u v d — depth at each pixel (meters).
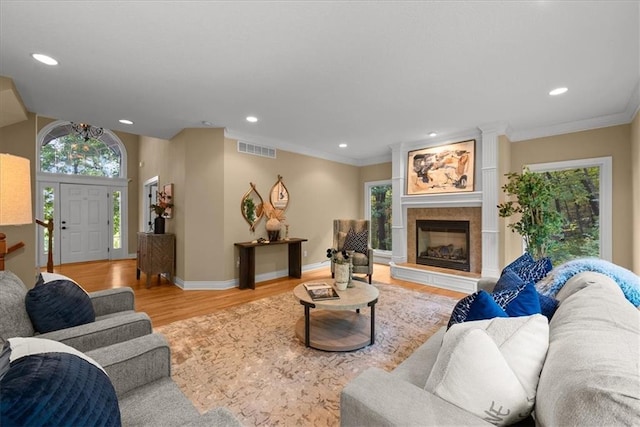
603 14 1.75
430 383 0.95
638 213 3.11
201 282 4.20
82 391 0.73
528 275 2.12
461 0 1.65
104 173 6.96
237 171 4.40
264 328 2.79
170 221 4.70
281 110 3.40
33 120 3.34
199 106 3.28
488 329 0.97
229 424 0.83
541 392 0.80
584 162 3.69
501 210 3.49
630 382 0.60
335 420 1.58
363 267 4.54
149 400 1.11
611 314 0.98
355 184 6.50
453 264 4.50
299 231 5.32
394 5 1.69
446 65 2.37
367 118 3.67
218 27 1.90
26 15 1.76
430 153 4.71
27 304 1.39
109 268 5.85
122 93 2.92
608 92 2.87
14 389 0.62
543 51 2.16
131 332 1.49
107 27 1.89
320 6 1.70
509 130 4.04
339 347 2.31
